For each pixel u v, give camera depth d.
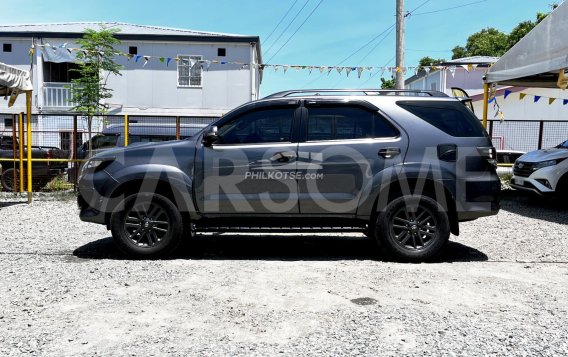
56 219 8.90
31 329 3.65
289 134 5.80
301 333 3.61
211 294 4.49
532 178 10.29
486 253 6.29
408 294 4.53
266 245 6.80
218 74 21.83
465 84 24.70
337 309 4.11
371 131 5.80
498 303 4.30
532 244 6.86
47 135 13.45
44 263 5.58
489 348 3.38
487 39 38.75
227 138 5.83
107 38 17.98
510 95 21.23
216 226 5.93
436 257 5.80
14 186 12.63
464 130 5.79
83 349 3.33
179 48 21.64
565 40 9.32
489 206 5.70
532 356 3.27
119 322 3.80
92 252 6.18
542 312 4.09
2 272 5.16
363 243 6.99
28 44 21.41
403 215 5.73
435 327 3.74
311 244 6.90
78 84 18.36
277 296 4.44
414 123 5.77
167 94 21.77
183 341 3.46
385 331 3.65
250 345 3.40
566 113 21.31
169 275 5.10
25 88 10.63
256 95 23.56
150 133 12.84
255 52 22.94
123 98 21.62
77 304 4.19
